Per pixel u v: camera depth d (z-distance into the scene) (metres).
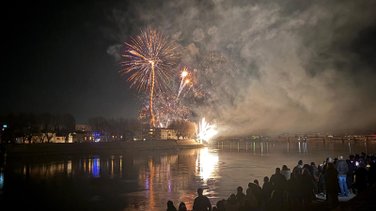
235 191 59.84
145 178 78.25
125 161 122.38
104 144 169.25
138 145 188.75
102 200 54.12
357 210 21.81
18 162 116.88
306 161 115.19
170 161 122.12
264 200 26.95
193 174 84.19
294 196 26.97
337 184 25.89
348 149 192.62
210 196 55.19
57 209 49.25
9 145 131.25
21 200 55.53
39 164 110.88
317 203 28.22
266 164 106.94
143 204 50.66
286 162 112.81
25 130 172.62
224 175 81.38
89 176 82.38
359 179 27.89
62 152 147.12
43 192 62.22
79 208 49.31
